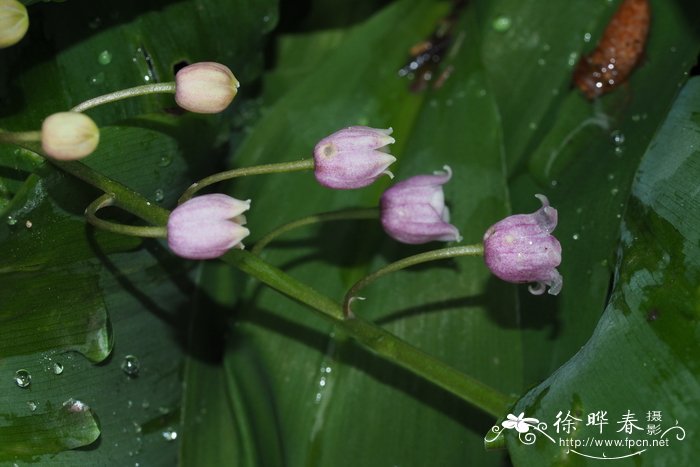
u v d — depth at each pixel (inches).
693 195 9.9
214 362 11.1
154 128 10.4
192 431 10.9
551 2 11.5
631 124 11.0
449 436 10.7
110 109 10.6
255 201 11.3
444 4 11.8
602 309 10.6
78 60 10.6
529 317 10.9
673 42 11.1
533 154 11.3
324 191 11.3
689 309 9.6
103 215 10.2
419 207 10.4
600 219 10.8
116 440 10.6
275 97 12.0
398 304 10.9
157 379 10.8
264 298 11.1
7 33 9.5
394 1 11.9
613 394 9.6
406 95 11.5
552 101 11.3
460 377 10.2
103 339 10.4
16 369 10.2
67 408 10.4
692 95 10.4
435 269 10.9
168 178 10.6
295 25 12.2
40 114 10.5
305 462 10.7
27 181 9.8
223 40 11.0
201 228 9.7
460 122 11.2
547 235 9.9
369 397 10.8
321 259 11.1
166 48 10.8
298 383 10.9
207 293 11.2
